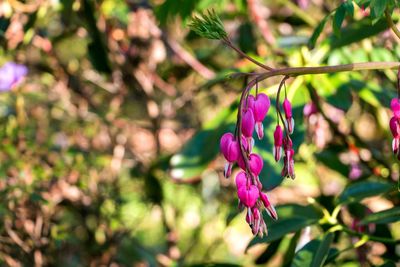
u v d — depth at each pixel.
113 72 4.83
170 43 4.71
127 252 4.84
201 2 3.58
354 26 3.54
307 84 3.54
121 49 4.75
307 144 4.04
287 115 2.00
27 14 4.39
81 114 4.93
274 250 3.81
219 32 2.02
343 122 4.33
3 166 4.00
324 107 4.19
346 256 4.03
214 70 5.00
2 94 4.62
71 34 4.78
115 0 4.50
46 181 4.30
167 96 5.17
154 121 4.88
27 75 4.86
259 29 4.43
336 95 3.47
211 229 5.43
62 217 4.61
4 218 4.07
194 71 5.05
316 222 3.13
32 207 4.21
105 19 4.60
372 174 4.08
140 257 4.89
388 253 3.65
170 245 4.97
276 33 4.89
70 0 4.32
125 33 4.67
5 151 4.11
